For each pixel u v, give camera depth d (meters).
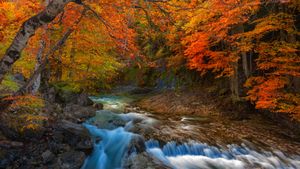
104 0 5.42
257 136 9.64
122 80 23.98
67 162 6.75
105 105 14.56
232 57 11.70
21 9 6.79
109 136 8.87
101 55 10.70
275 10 11.54
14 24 7.04
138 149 7.91
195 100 14.68
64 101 11.47
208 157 7.98
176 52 17.30
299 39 11.46
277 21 9.96
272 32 13.30
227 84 15.07
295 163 7.84
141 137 8.61
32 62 9.39
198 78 17.50
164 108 14.27
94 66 10.93
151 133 9.16
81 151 7.44
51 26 7.26
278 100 10.70
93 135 8.71
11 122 6.80
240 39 12.25
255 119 11.97
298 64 10.34
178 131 9.64
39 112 8.02
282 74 10.93
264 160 7.94
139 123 10.52
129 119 11.11
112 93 20.25
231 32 13.55
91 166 7.22
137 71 23.28
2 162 5.98
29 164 6.23
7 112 6.89
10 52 2.76
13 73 11.41
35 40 8.07
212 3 6.86
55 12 2.76
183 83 18.19
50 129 7.62
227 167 7.51
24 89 4.07
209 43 13.41
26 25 2.74
